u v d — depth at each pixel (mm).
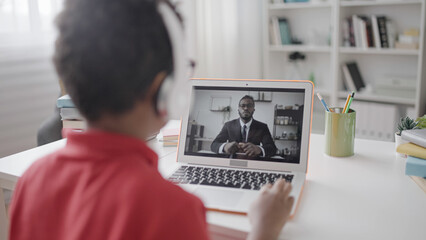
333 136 1324
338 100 3268
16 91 2480
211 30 3400
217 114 1271
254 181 1104
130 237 492
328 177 1173
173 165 1265
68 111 1572
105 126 550
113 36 498
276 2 3428
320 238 846
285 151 1195
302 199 1032
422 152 1130
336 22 3080
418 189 1083
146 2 519
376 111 3021
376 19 2982
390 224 900
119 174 528
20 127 2529
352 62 3322
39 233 570
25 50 2479
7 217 1306
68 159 573
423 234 857
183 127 1286
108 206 510
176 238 504
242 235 885
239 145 1232
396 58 3156
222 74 3490
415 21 2986
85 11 515
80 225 516
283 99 1234
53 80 2635
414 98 2934
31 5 2465
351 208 979
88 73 508
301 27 3535
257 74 3570
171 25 539
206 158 1247
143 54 506
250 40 3484
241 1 3430
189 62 603
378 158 1318
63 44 524
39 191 581
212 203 977
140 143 557
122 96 514
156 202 508
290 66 3676
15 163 1314
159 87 541
